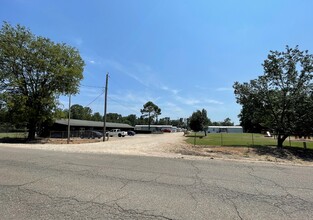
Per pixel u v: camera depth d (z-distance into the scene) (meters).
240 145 23.53
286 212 4.47
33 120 31.73
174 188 6.00
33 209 4.38
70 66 33.41
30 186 5.90
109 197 5.16
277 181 7.07
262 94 22.42
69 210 4.36
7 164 8.98
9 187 5.80
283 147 21.66
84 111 110.56
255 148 20.39
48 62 31.33
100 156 12.18
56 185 6.04
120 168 8.62
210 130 116.50
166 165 9.61
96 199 5.01
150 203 4.82
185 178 7.19
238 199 5.20
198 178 7.23
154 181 6.71
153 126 126.06
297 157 17.80
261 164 10.85
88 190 5.66
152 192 5.61
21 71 30.66
